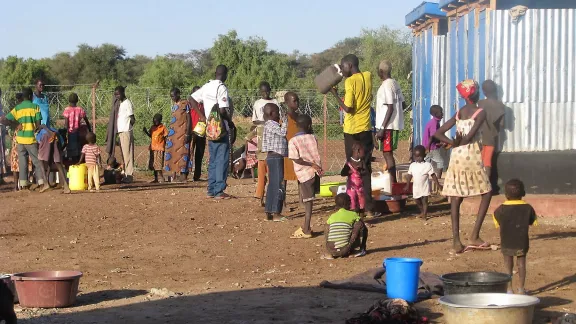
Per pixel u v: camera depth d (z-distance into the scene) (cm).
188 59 7494
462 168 956
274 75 4547
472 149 956
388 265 746
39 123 1678
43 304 747
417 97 2019
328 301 755
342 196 997
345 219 987
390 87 1305
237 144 2359
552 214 1237
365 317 659
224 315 707
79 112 1788
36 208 1444
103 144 2748
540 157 1284
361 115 1202
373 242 1081
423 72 1950
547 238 1067
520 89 1367
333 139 2709
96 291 833
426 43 1916
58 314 726
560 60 1362
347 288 813
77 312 734
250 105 2448
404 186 1298
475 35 1512
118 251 1077
